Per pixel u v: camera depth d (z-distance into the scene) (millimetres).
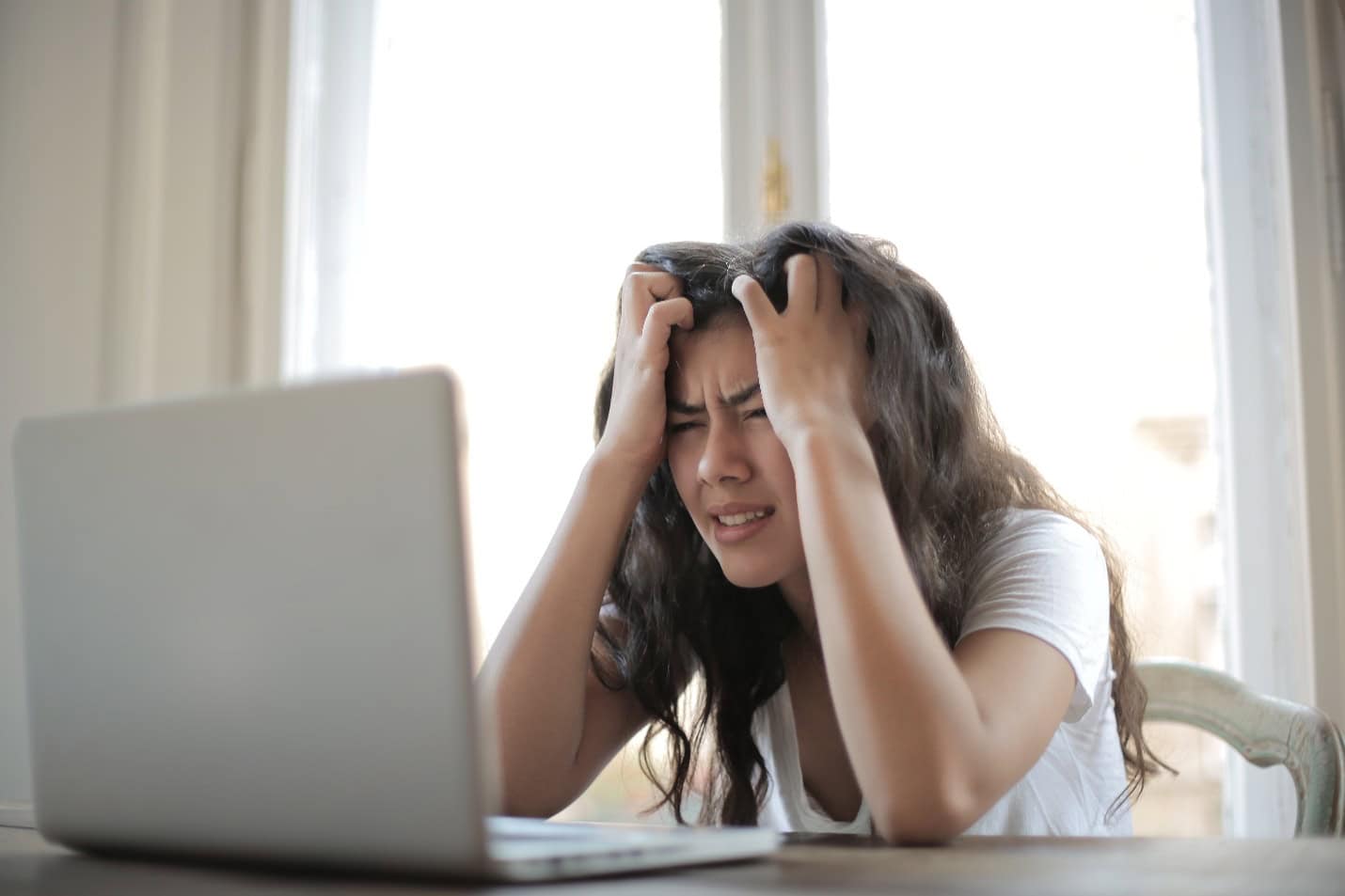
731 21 1942
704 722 1291
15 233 1916
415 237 2043
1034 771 1119
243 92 1966
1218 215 1798
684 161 1981
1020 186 1896
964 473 1145
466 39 2072
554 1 2061
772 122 1907
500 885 540
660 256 1188
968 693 817
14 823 923
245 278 1927
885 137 1923
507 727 1017
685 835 665
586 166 2020
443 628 521
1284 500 1726
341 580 545
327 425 550
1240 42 1814
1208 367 1818
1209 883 541
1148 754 1306
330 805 549
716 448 1062
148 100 1932
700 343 1090
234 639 579
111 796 631
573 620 1057
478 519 1968
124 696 622
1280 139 1723
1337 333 1660
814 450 921
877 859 662
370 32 2059
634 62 2020
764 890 529
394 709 533
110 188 1921
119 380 1889
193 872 602
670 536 1231
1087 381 1849
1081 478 1831
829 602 843
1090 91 1897
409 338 2025
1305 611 1633
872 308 1079
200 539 588
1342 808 1074
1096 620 1021
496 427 1994
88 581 633
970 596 1066
